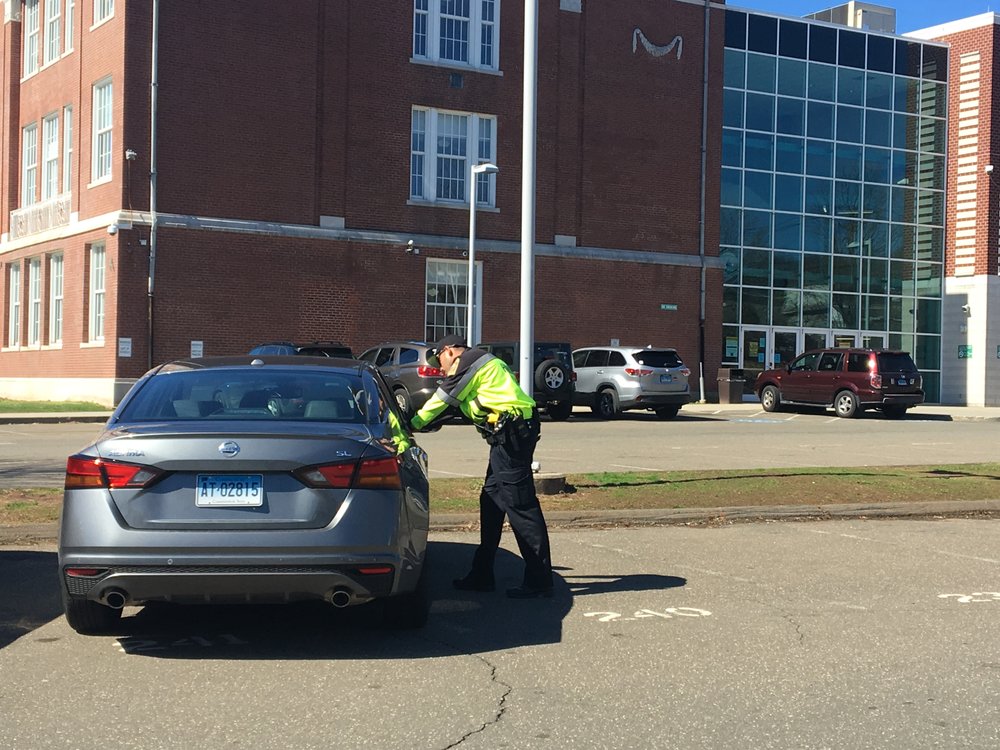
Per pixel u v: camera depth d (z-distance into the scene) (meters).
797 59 35.56
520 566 8.23
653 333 32.19
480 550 7.34
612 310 31.55
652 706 4.86
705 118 33.00
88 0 27.86
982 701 4.97
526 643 5.97
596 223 31.44
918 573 8.02
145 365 25.66
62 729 4.51
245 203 26.86
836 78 36.31
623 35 31.77
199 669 5.42
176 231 25.95
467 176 30.06
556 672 5.41
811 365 29.14
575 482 11.73
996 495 11.72
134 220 25.48
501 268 30.09
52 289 30.05
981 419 29.19
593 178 31.41
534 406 7.14
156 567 5.26
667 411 26.34
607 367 25.91
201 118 26.34
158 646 5.85
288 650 5.79
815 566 8.25
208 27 26.38
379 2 28.56
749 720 4.67
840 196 36.47
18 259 31.88
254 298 26.89
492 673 5.38
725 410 29.75
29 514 9.41
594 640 6.04
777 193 35.28
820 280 36.12
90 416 23.58
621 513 10.22
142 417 5.95
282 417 5.93
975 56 37.72
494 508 7.27
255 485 5.39
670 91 32.50
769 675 5.38
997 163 37.62
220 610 6.73
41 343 30.17
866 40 36.78
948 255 38.59
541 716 4.71
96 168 27.64
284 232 27.22
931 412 31.55
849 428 23.53
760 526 10.23
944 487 12.03
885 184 37.31
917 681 5.29
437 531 9.80
